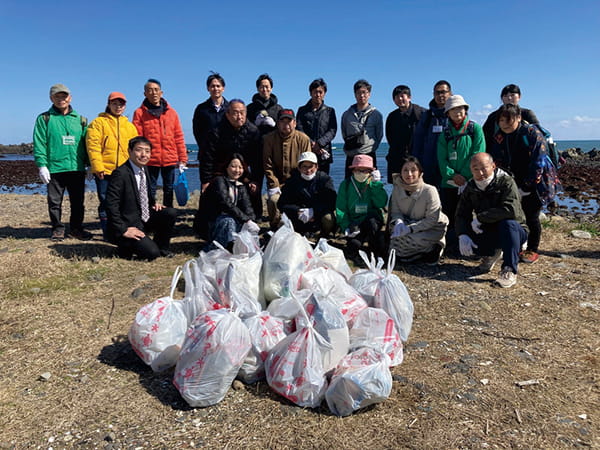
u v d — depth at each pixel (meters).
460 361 3.04
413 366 2.97
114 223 5.14
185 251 5.69
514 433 2.30
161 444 2.24
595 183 18.92
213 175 6.21
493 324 3.63
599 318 3.71
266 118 6.84
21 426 2.37
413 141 6.28
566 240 6.14
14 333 3.44
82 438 2.28
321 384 2.53
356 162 5.41
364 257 3.62
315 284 3.33
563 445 2.21
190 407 2.55
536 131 4.94
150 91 6.38
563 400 2.58
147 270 4.95
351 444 2.22
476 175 4.57
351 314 3.05
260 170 6.54
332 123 6.80
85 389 2.71
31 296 4.16
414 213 5.16
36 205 9.68
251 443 2.24
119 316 3.76
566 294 4.23
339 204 5.66
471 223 4.88
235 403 2.58
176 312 2.99
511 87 5.54
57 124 5.88
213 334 2.54
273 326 2.89
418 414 2.46
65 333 3.44
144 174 5.39
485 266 4.92
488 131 5.98
